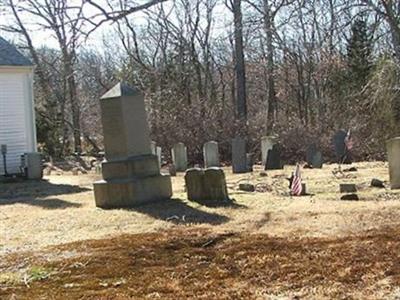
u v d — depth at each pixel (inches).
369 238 281.9
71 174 856.3
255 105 1688.0
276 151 792.9
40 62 1454.2
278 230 319.9
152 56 1528.1
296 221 342.6
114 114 456.4
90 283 226.8
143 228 352.5
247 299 201.6
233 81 1588.3
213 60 1622.8
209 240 299.0
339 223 327.3
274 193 494.3
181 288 216.2
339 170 673.6
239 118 1197.7
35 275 241.8
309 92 1470.2
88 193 586.9
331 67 1322.6
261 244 283.0
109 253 278.1
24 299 209.0
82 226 370.0
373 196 440.1
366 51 864.3
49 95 1465.3
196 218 377.1
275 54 1312.7
